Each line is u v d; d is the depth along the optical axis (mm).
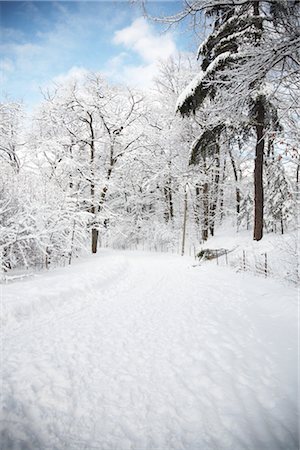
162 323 6090
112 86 21797
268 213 18016
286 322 5320
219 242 18453
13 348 4664
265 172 18797
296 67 5344
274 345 4582
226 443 2734
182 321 6152
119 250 25875
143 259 18750
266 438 2773
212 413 3168
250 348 4602
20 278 9867
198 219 25609
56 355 4480
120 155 23406
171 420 3082
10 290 7410
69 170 18734
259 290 7918
